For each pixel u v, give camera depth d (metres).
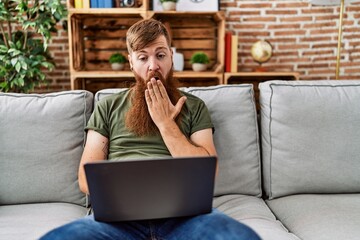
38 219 1.22
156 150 1.25
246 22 3.02
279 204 1.40
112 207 0.87
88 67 2.95
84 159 1.24
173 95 1.32
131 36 1.29
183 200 0.89
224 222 0.91
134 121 1.26
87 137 1.31
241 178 1.46
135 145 1.26
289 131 1.45
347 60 3.08
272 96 1.49
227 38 2.70
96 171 0.84
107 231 0.92
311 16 3.01
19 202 1.38
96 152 1.26
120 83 3.03
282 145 1.46
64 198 1.40
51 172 1.38
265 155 1.51
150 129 1.27
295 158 1.45
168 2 2.59
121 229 0.96
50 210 1.31
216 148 1.44
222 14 2.63
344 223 1.15
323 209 1.27
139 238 0.99
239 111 1.48
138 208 0.88
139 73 1.31
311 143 1.45
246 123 1.48
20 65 2.33
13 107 1.41
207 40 2.98
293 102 1.46
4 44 2.50
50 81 2.91
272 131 1.48
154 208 0.89
